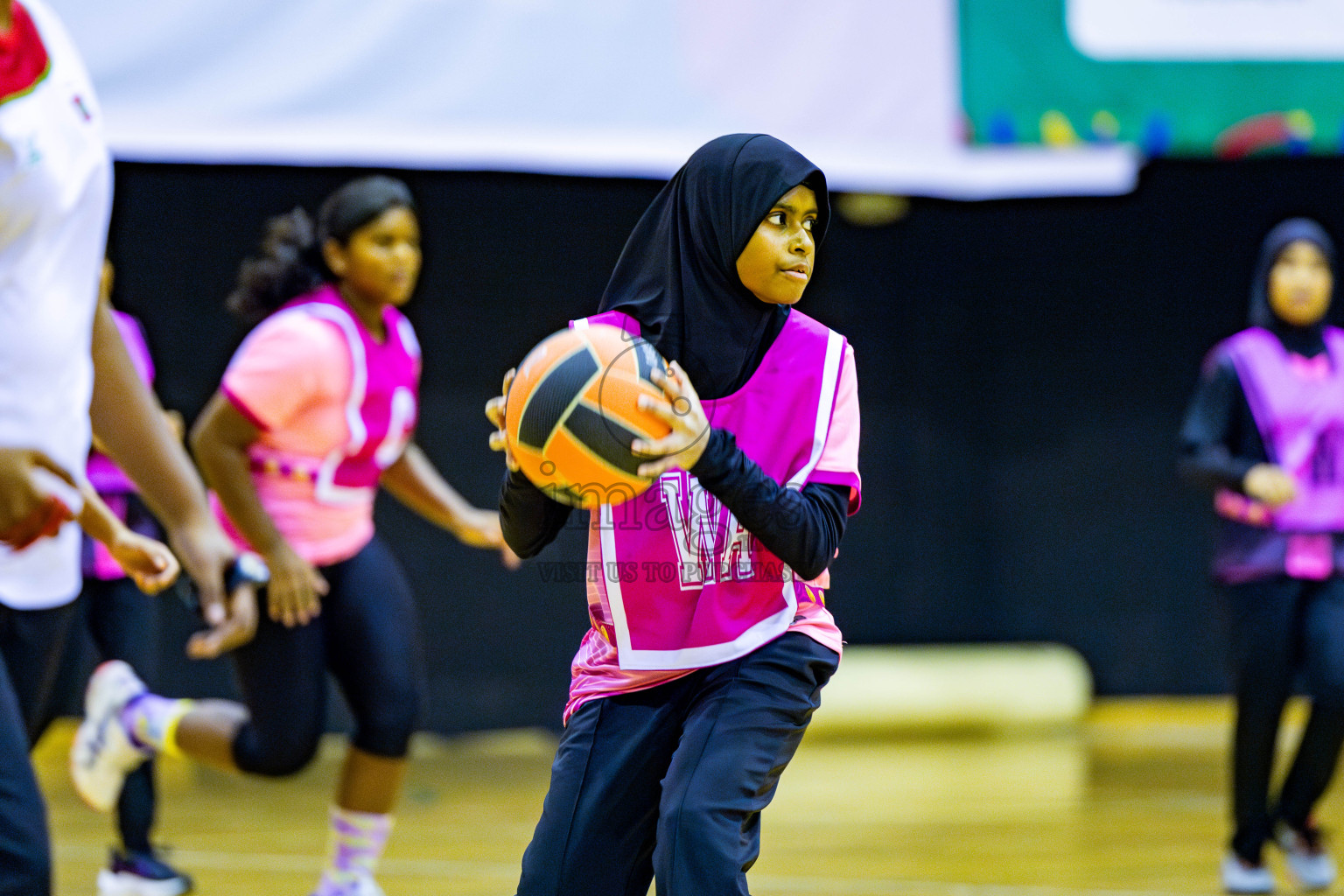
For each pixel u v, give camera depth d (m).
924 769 15.93
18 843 3.93
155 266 17.91
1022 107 15.12
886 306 20.83
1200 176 20.98
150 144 12.92
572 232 19.38
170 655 17.58
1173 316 21.11
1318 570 9.74
